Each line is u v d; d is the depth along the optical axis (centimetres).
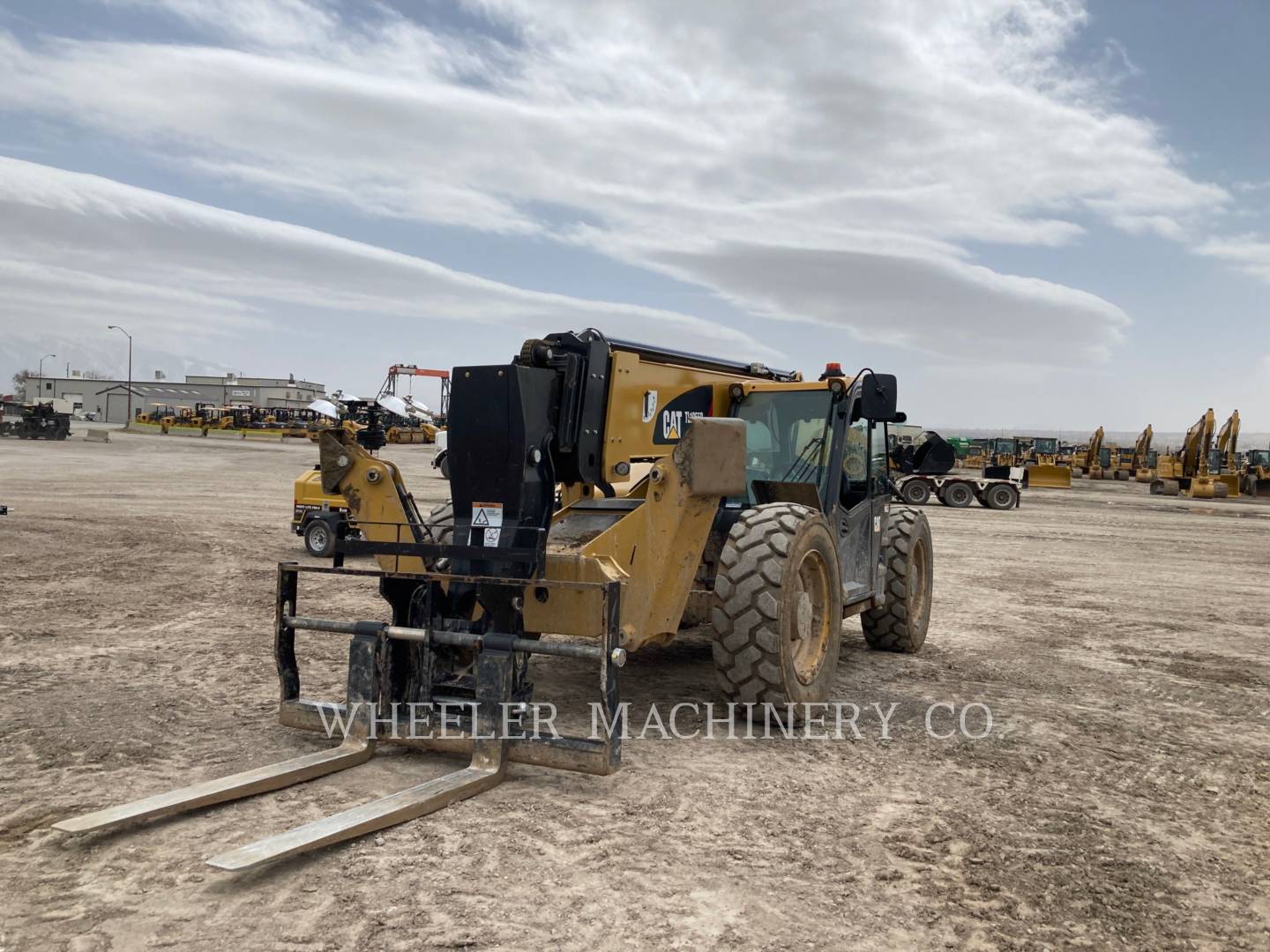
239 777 407
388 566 511
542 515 504
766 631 504
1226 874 366
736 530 525
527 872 339
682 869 346
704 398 645
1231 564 1563
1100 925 320
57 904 307
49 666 628
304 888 321
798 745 506
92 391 12650
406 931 294
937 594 1146
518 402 479
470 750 439
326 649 708
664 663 690
